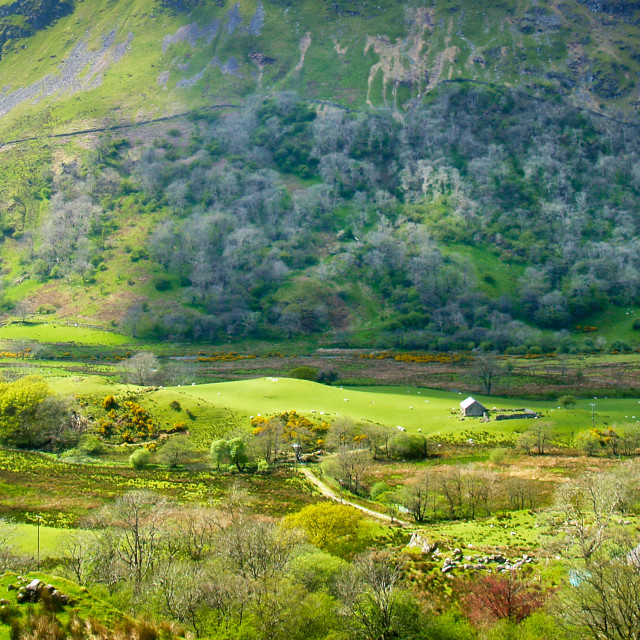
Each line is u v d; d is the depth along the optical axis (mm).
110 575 46438
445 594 44375
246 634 36250
